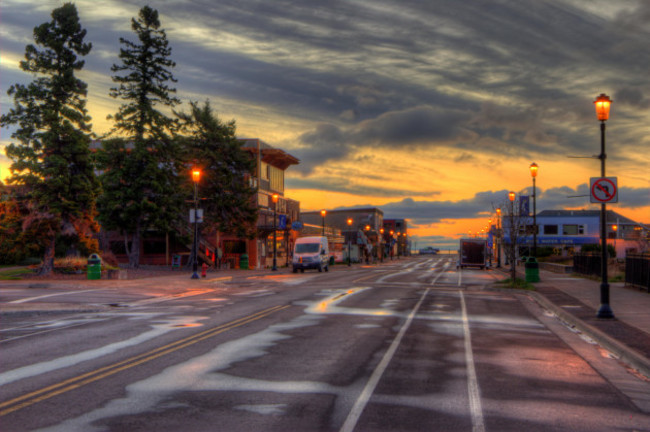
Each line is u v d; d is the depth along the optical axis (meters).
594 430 6.35
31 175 32.72
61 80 33.03
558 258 68.56
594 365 10.03
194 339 12.46
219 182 48.69
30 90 32.91
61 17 33.53
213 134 48.69
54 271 33.75
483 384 8.43
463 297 23.77
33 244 33.22
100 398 7.52
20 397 7.55
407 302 21.27
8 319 16.55
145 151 42.09
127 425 6.37
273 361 10.04
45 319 16.48
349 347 11.50
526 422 6.59
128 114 43.34
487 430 6.26
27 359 10.24
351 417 6.69
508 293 26.42
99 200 42.00
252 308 19.08
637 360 9.85
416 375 8.98
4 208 35.16
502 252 70.00
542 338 13.06
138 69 44.25
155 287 27.70
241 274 42.00
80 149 33.41
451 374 9.09
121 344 11.85
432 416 6.75
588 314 16.53
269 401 7.38
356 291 26.62
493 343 12.20
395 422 6.50
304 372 9.15
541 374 9.21
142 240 55.28
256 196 56.72
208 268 48.97
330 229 81.81
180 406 7.14
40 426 6.33
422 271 52.50
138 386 8.19
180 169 45.91
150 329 14.07
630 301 20.05
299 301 21.59
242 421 6.52
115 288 26.88
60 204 32.94
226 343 11.94
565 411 7.09
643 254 24.80
